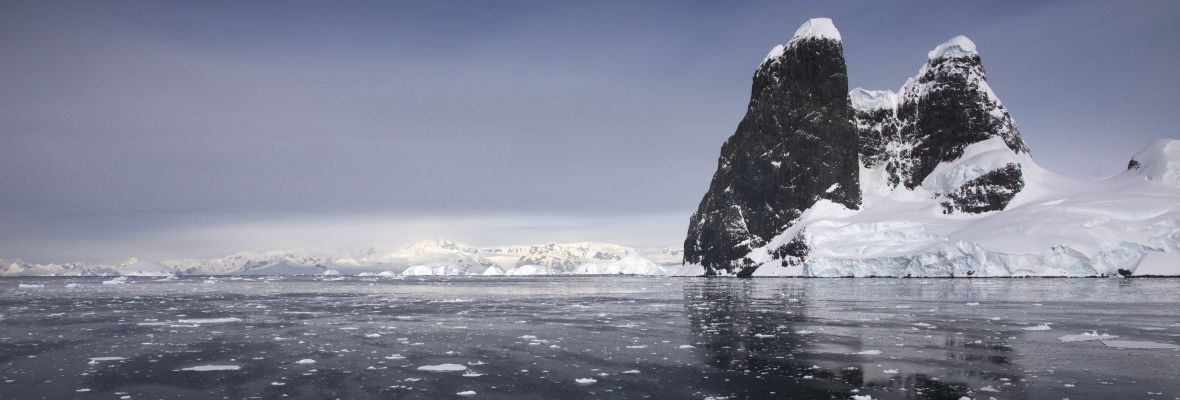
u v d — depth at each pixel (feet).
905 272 565.53
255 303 269.64
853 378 100.53
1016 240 537.24
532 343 138.21
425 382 100.42
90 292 384.27
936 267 550.77
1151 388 91.86
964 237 560.20
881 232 618.44
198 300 292.40
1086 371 103.24
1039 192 636.07
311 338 147.74
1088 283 406.82
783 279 569.64
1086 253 510.17
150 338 148.46
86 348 133.49
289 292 385.70
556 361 116.78
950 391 91.50
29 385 99.60
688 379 101.30
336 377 104.22
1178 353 118.62
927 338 140.67
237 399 91.04
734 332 154.51
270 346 135.64
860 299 265.95
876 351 123.85
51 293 370.32
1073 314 188.96
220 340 144.66
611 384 98.37
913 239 604.90
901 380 98.63
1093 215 543.80
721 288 400.26
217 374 106.73
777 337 144.77
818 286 403.54
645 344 135.95
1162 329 151.33
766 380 100.07
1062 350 122.72
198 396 92.79
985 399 87.04
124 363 116.47
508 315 204.85
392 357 121.49
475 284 570.46
